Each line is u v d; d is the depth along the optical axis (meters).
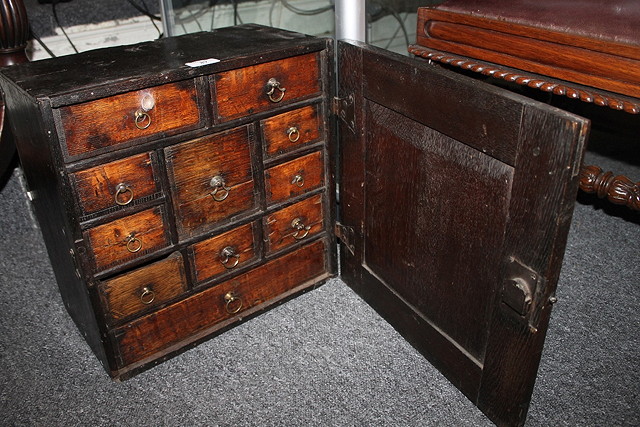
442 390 0.97
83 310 0.99
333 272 1.24
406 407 0.94
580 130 0.61
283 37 1.03
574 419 0.90
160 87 0.85
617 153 1.73
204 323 1.08
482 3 1.05
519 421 0.84
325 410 0.94
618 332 1.07
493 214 0.77
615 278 1.23
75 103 0.78
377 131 0.96
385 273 1.08
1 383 1.00
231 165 0.97
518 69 1.00
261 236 1.08
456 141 0.80
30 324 1.15
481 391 0.90
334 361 1.04
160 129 0.87
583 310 1.13
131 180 0.87
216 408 0.95
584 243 1.36
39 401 0.96
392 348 1.06
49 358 1.06
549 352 1.03
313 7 1.55
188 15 1.54
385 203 1.00
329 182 1.13
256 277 1.11
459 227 0.84
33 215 1.45
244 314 1.12
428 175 0.87
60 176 0.80
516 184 0.71
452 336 0.94
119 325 0.96
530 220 0.71
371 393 0.97
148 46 0.99
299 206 1.11
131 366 1.01
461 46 1.08
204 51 0.95
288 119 1.01
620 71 0.85
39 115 0.77
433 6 1.15
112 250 0.90
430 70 0.80
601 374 0.98
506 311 0.79
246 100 0.94
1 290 1.25
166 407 0.95
